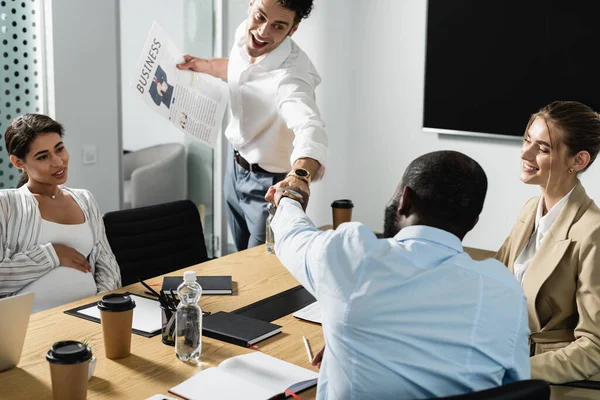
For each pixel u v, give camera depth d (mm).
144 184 4316
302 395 1588
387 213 1382
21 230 2439
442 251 1287
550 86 4020
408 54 4488
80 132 3801
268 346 1860
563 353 1820
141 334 1915
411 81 4508
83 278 2475
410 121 4559
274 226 1532
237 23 4629
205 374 1651
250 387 1589
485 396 1141
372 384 1260
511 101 4156
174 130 4438
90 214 2611
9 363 1689
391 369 1243
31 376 1661
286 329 1982
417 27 4426
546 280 1968
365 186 4809
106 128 3939
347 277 1271
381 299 1244
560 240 1959
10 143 2463
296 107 2402
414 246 1285
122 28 4035
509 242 2279
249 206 2885
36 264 2395
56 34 3605
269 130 2701
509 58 4121
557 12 3930
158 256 2939
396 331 1242
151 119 4289
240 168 2869
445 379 1252
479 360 1263
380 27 4562
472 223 1334
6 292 2379
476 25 4191
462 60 4273
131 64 4113
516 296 1294
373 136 4719
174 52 2654
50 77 3637
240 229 3082
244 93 2670
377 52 4602
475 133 4309
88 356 1486
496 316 1265
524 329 1306
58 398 1481
